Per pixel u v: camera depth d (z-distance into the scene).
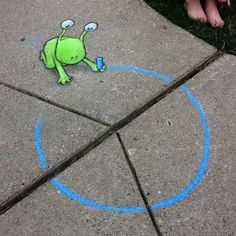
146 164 1.17
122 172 1.16
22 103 1.34
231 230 1.04
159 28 1.55
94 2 1.66
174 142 1.22
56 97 1.35
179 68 1.41
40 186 1.14
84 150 1.21
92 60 1.45
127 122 1.27
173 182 1.13
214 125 1.25
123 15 1.60
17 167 1.18
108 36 1.53
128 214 1.08
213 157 1.18
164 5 1.64
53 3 1.67
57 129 1.26
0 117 1.30
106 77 1.39
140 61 1.44
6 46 1.52
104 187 1.13
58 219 1.08
